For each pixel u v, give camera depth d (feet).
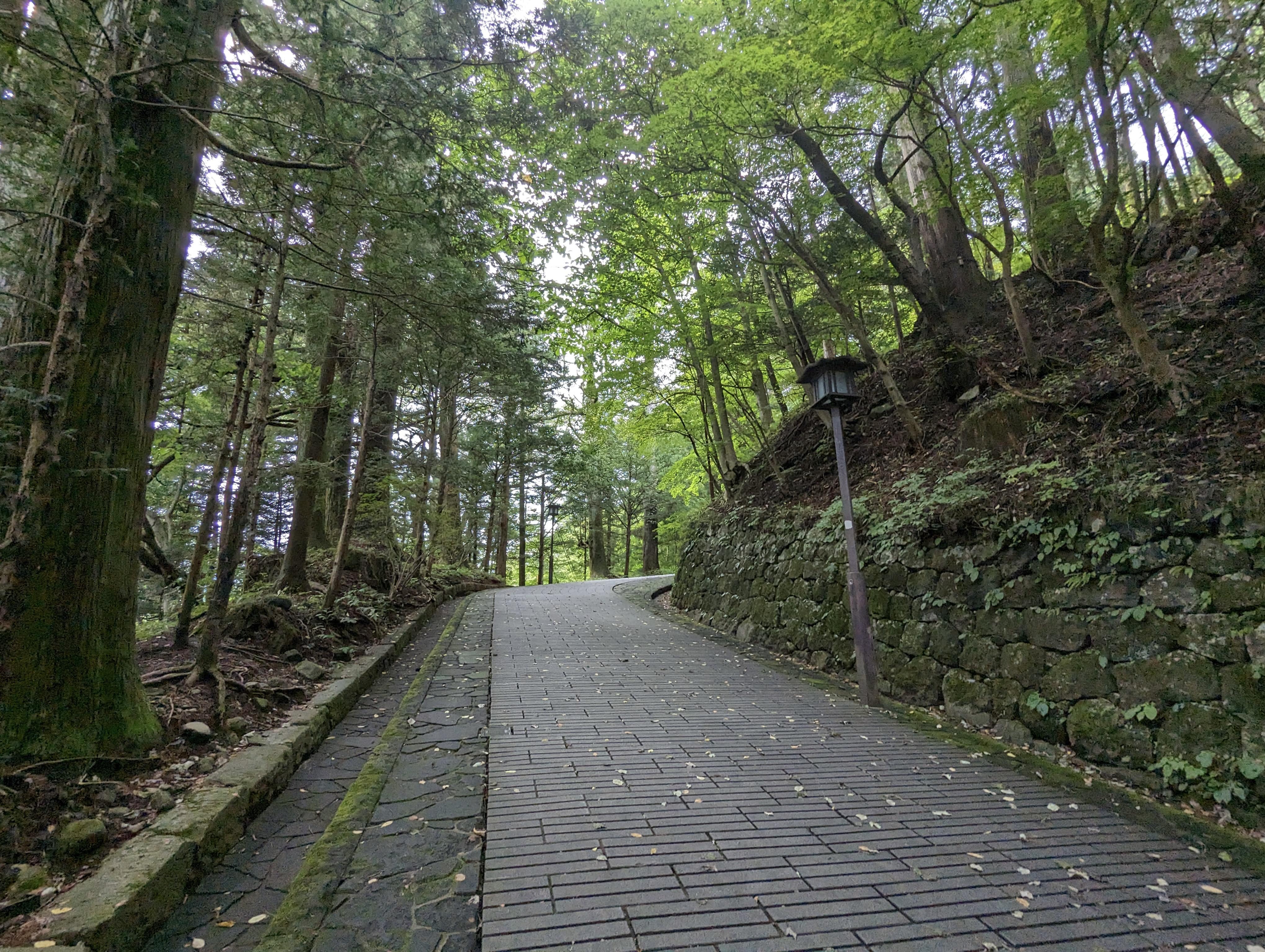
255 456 16.58
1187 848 9.90
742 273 29.58
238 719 13.57
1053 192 17.34
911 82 18.24
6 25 8.64
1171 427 14.60
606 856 9.36
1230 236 19.72
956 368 26.04
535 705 17.52
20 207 10.37
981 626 16.57
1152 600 12.50
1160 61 13.47
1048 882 8.84
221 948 7.55
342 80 13.78
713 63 19.25
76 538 10.50
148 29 11.03
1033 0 13.62
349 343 28.81
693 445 45.32
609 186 26.68
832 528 24.53
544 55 17.43
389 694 19.12
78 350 10.03
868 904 8.19
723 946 7.28
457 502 43.55
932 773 13.03
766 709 17.69
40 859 8.02
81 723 10.27
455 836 10.14
